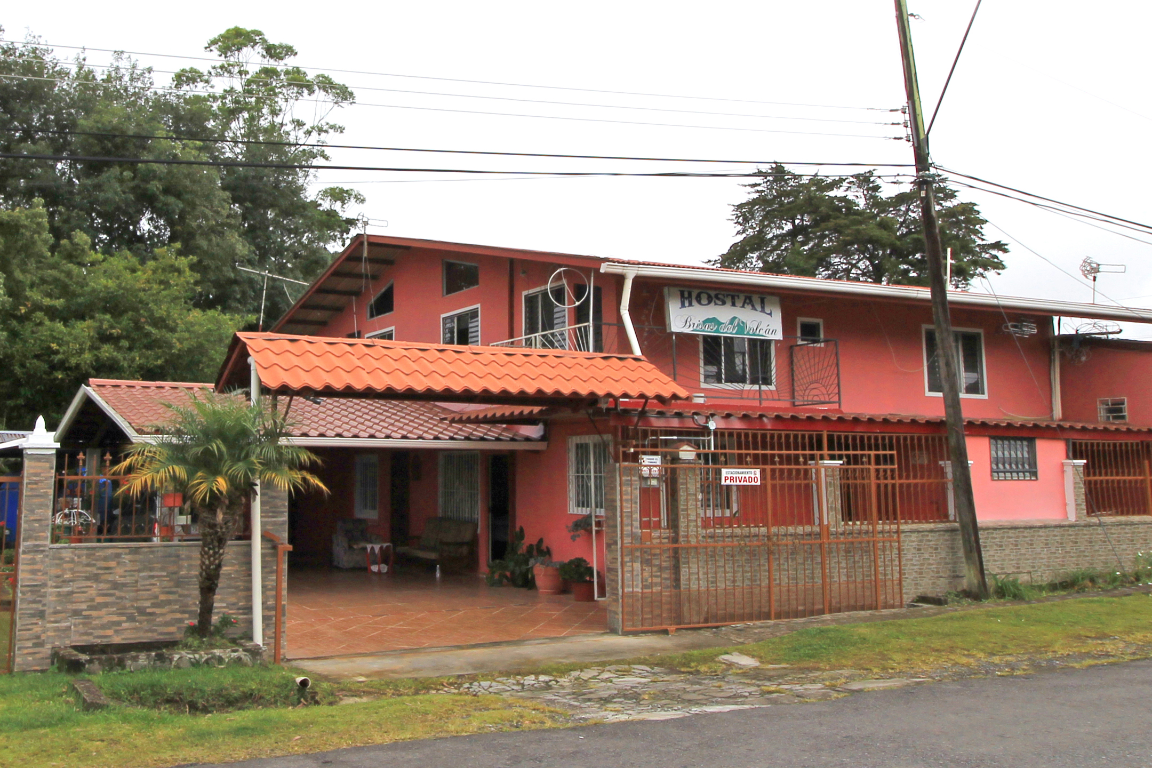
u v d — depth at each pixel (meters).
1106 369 21.41
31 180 30.03
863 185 37.53
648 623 12.25
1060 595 15.53
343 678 9.65
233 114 38.53
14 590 9.39
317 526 22.77
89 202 30.27
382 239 20.94
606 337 16.55
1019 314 21.25
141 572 9.90
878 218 35.97
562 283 17.58
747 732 7.51
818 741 7.20
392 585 17.11
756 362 17.89
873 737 7.31
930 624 12.27
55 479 9.75
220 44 40.44
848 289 17.42
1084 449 18.06
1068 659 10.76
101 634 9.68
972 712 8.17
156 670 9.02
